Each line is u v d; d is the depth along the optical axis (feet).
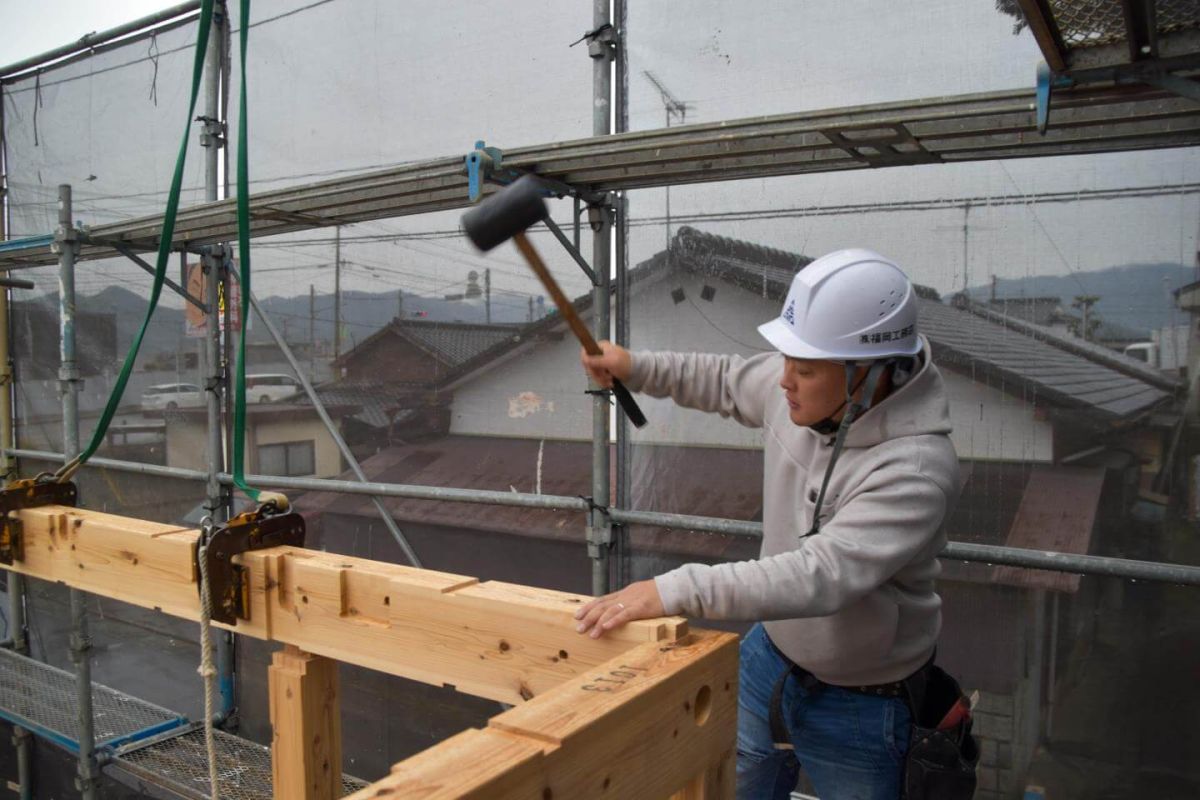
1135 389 7.31
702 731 3.99
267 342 12.62
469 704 10.93
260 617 5.81
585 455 10.03
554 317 10.16
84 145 14.80
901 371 4.93
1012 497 7.84
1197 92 4.83
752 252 8.84
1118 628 7.60
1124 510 7.39
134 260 12.35
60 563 7.13
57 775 14.98
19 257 13.58
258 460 12.86
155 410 14.15
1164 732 7.43
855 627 5.25
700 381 6.13
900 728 5.57
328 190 8.91
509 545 10.59
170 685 14.03
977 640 8.18
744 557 8.96
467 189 8.88
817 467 5.27
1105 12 4.51
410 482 11.35
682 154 7.33
